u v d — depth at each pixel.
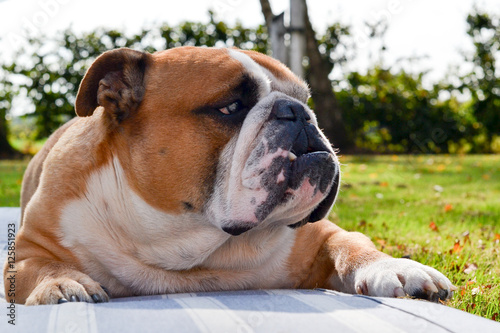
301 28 8.11
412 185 9.73
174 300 2.14
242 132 2.53
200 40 16.52
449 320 1.88
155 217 2.65
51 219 2.77
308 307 2.00
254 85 2.59
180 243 2.69
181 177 2.59
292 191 2.51
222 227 2.53
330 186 2.62
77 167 2.78
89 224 2.72
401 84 18.50
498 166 12.95
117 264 2.72
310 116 2.67
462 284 3.35
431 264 3.79
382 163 14.05
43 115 16.98
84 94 2.82
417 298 2.40
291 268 3.05
